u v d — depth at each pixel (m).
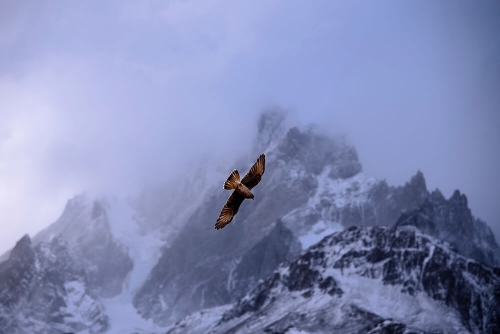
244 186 83.25
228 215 83.31
